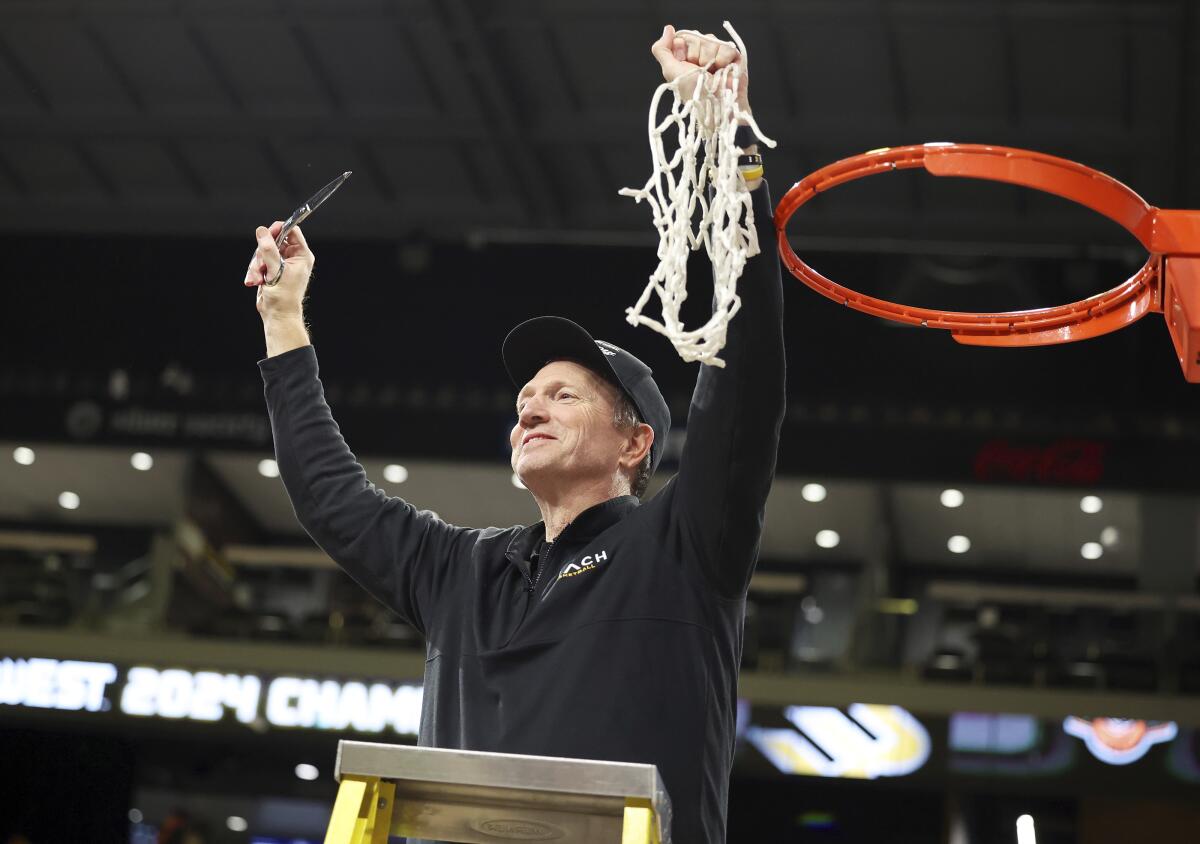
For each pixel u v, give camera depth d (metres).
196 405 20.66
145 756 18.73
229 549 20.98
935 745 17.50
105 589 19.70
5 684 18.69
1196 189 16.52
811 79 16.22
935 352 19.95
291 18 16.11
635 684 2.78
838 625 22.30
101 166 19.08
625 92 16.80
